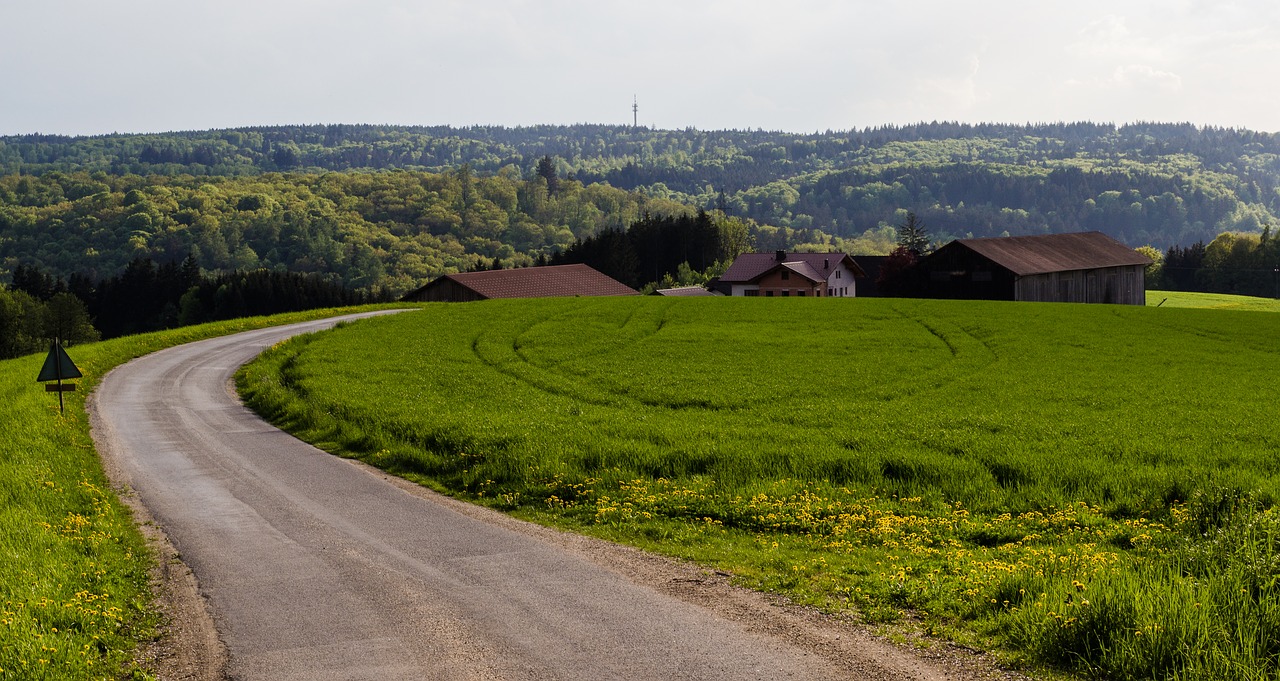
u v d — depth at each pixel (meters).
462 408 34.19
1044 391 38.84
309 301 158.75
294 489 24.20
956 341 55.94
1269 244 171.25
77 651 12.39
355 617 14.43
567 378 42.78
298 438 32.06
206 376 49.03
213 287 156.62
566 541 18.84
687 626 13.80
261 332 68.88
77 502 21.56
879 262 148.00
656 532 19.38
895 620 13.82
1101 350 52.06
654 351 51.78
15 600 13.73
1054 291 100.00
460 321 66.56
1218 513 18.62
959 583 15.03
